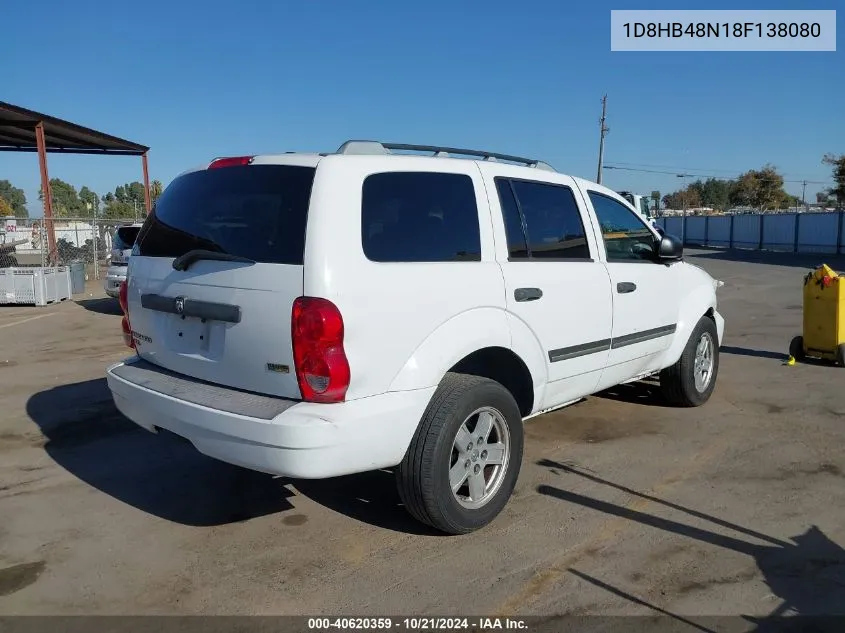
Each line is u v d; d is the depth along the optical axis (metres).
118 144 25.73
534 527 4.05
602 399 6.71
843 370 7.92
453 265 3.86
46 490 4.70
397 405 3.53
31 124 20.53
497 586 3.43
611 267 5.07
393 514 4.27
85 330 11.81
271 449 3.29
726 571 3.53
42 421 6.25
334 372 3.31
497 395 3.97
